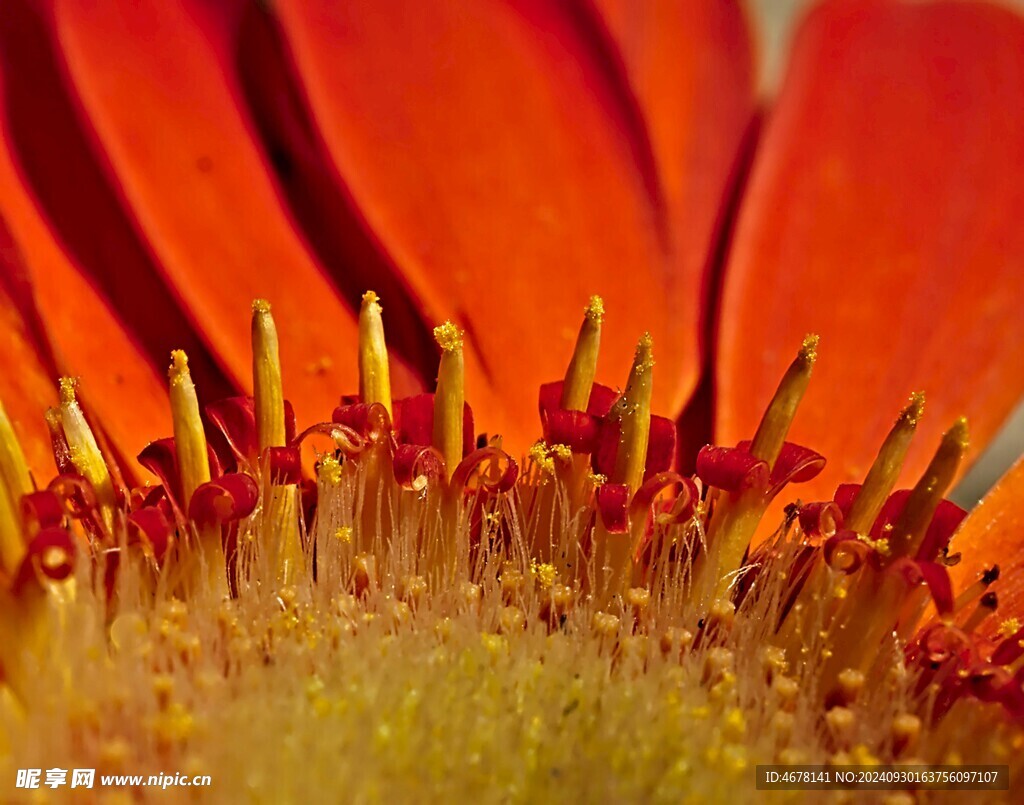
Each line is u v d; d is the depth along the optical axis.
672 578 0.10
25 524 0.09
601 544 0.10
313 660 0.09
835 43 0.11
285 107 0.10
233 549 0.09
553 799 0.09
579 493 0.10
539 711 0.09
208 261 0.10
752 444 0.10
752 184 0.10
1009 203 0.10
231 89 0.10
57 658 0.09
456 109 0.10
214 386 0.10
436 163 0.10
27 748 0.09
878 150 0.10
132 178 0.10
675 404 0.10
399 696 0.09
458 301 0.10
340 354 0.10
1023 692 0.09
